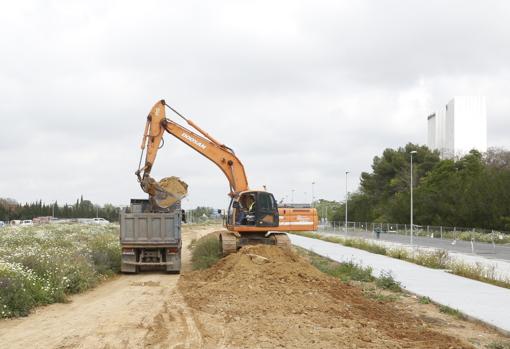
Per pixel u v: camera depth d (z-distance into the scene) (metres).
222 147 24.42
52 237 26.58
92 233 35.03
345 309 12.63
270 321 10.95
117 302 13.78
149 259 20.92
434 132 118.69
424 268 21.50
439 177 73.94
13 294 12.04
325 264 23.88
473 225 56.62
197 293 14.70
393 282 16.70
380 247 31.50
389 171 91.06
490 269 20.62
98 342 9.34
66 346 9.09
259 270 17.20
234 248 22.84
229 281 16.03
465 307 12.86
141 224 20.48
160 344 9.22
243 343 9.25
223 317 11.41
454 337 10.09
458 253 32.72
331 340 9.52
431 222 65.06
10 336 9.83
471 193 56.62
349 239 40.81
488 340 10.12
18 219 105.12
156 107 23.47
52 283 14.20
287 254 20.80
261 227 23.31
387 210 77.75
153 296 14.82
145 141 23.25
